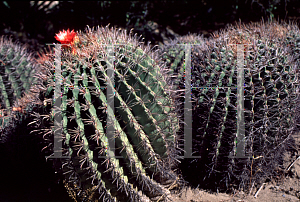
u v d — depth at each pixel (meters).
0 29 6.73
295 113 2.51
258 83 2.37
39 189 2.85
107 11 6.86
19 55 3.61
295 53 2.98
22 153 2.93
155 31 6.39
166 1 6.89
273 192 2.66
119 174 2.20
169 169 2.48
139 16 6.60
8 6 6.78
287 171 2.85
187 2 6.84
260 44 2.55
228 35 2.69
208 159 2.58
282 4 6.37
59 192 2.78
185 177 2.79
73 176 2.30
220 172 2.62
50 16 7.02
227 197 2.64
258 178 2.71
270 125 2.41
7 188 2.90
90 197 2.35
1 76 3.35
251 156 2.49
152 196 2.40
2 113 3.16
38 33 6.77
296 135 3.11
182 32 6.30
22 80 3.48
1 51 3.38
